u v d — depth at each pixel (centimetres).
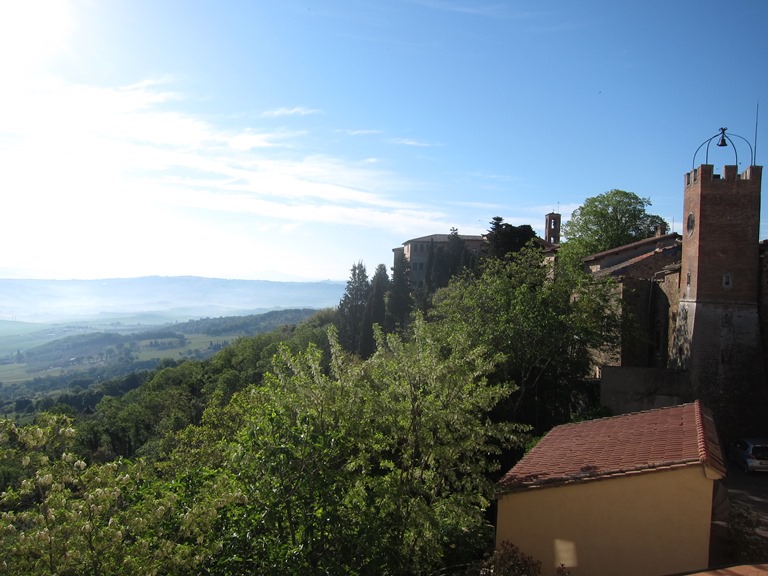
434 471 1750
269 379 1568
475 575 1514
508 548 1434
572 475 1462
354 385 1584
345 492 1427
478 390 1773
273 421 1372
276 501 1314
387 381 1720
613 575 1390
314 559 1312
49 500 1032
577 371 3628
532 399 3662
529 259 3941
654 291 4138
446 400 1739
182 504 1382
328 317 12200
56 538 1012
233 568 1280
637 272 4678
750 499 2495
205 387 8800
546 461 1706
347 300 9512
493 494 1567
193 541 1340
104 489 1075
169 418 6988
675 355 3691
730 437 3334
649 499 1361
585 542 1423
